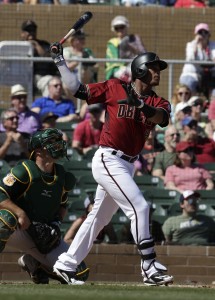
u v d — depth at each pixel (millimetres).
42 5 52656
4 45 45688
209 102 45062
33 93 44375
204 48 48000
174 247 35688
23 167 26047
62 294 20078
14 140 39969
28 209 26391
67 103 43594
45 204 26438
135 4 54906
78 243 26156
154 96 25547
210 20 54094
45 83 44312
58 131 26078
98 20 52812
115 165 25297
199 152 41344
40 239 26406
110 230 36344
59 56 25422
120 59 44531
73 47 47062
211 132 42938
